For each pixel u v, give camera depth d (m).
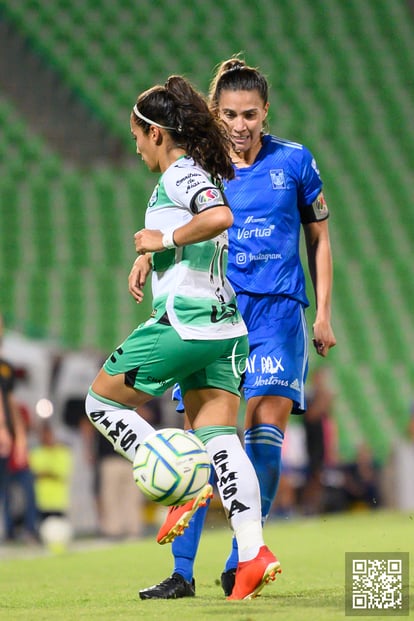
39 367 37.34
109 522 36.19
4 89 73.12
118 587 14.81
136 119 11.55
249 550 11.02
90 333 56.50
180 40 76.50
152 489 10.35
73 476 38.00
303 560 19.20
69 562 21.83
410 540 22.91
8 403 31.12
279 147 14.49
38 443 36.00
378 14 81.06
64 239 63.66
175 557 12.87
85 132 72.31
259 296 14.05
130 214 65.56
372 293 64.12
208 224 10.67
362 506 44.41
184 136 11.34
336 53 78.12
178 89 11.45
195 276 11.08
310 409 42.34
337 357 59.69
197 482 10.40
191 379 11.48
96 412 11.30
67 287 59.12
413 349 61.47
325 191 70.44
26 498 34.28
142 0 78.19
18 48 75.19
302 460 43.31
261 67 76.25
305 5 80.19
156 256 11.27
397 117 75.50
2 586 15.88
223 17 78.31
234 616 9.43
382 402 55.50
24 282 59.12
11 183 66.62
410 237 68.81
